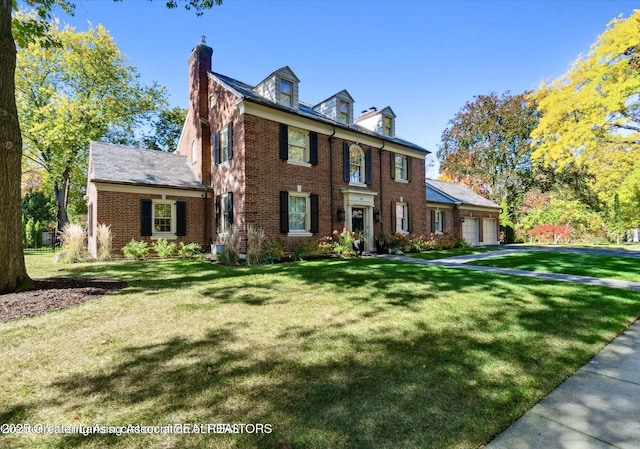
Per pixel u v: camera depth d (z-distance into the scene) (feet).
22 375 9.41
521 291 19.95
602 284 22.12
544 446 6.57
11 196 19.45
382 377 9.33
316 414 7.53
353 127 52.70
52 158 71.51
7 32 19.77
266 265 33.37
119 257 41.04
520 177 99.91
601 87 45.62
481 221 81.41
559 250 53.31
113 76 74.64
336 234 46.01
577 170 88.84
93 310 15.85
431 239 58.90
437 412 7.67
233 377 9.32
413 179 60.85
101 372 9.62
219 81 45.62
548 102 51.72
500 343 11.94
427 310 16.06
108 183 40.50
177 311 15.85
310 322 14.29
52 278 23.70
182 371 9.68
